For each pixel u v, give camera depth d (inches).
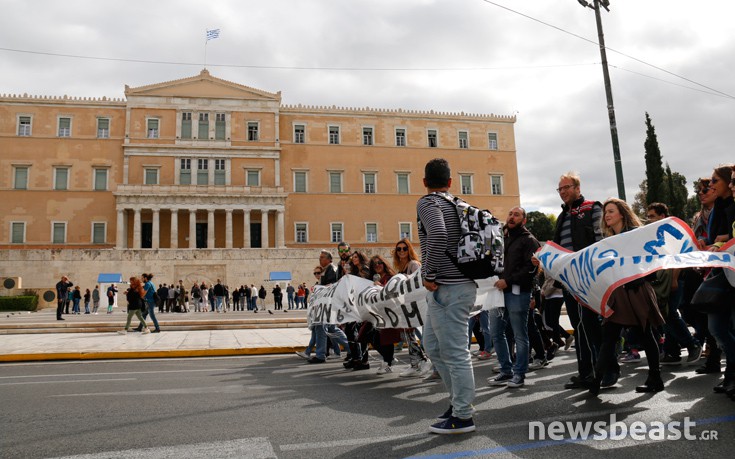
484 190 2481.5
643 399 230.4
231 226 2127.2
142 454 164.4
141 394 267.6
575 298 251.1
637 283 235.5
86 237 2078.0
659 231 233.0
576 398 239.3
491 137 2559.1
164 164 2174.0
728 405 212.8
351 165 2373.3
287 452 164.9
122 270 1673.2
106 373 349.4
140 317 647.8
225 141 2236.7
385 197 2385.6
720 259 219.3
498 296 286.7
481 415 211.3
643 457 154.6
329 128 2381.9
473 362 397.7
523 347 277.7
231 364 402.0
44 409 230.8
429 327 203.2
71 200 2090.3
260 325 772.6
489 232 192.9
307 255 1806.1
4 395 265.4
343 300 374.6
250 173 2258.9
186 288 1707.7
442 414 201.3
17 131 2094.0
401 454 161.2
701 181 293.9
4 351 448.5
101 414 220.4
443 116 2504.9
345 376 336.8
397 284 326.6
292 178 2301.9
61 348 473.1
